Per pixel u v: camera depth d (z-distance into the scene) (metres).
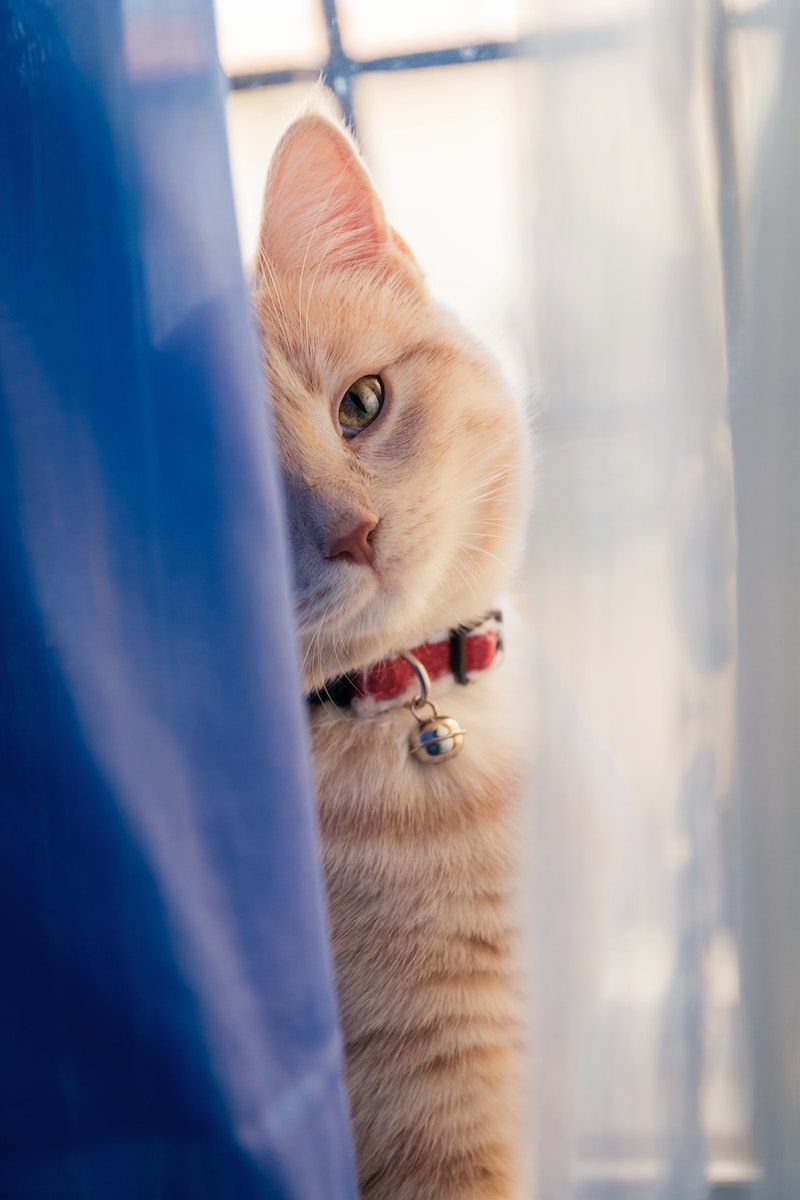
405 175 0.88
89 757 0.56
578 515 0.67
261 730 0.58
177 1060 0.57
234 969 0.58
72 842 0.56
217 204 0.55
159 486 0.56
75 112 0.53
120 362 0.55
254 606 0.57
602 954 0.70
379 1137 0.87
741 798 0.69
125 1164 0.58
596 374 0.66
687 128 0.65
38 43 0.53
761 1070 0.70
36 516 0.55
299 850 0.59
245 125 0.90
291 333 0.95
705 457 0.68
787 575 0.67
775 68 0.64
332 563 0.93
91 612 0.56
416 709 0.96
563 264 0.65
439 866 0.90
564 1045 0.69
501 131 0.81
